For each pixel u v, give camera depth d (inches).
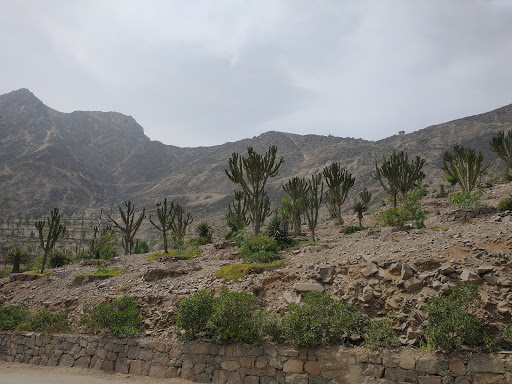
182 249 919.0
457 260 361.1
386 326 308.3
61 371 415.8
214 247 843.4
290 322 325.1
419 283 345.7
